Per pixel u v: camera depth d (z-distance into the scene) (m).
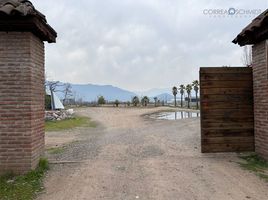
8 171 8.08
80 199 6.61
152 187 7.29
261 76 9.92
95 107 56.97
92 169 8.98
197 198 6.55
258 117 10.27
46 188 7.33
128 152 11.45
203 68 10.89
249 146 10.80
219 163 9.50
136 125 23.44
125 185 7.47
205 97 10.87
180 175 8.23
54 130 20.30
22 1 7.96
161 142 13.70
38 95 8.84
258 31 9.34
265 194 6.73
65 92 64.56
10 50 8.06
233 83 10.88
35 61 8.55
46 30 8.63
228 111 10.85
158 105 67.25
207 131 10.85
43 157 9.31
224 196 6.63
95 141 14.75
